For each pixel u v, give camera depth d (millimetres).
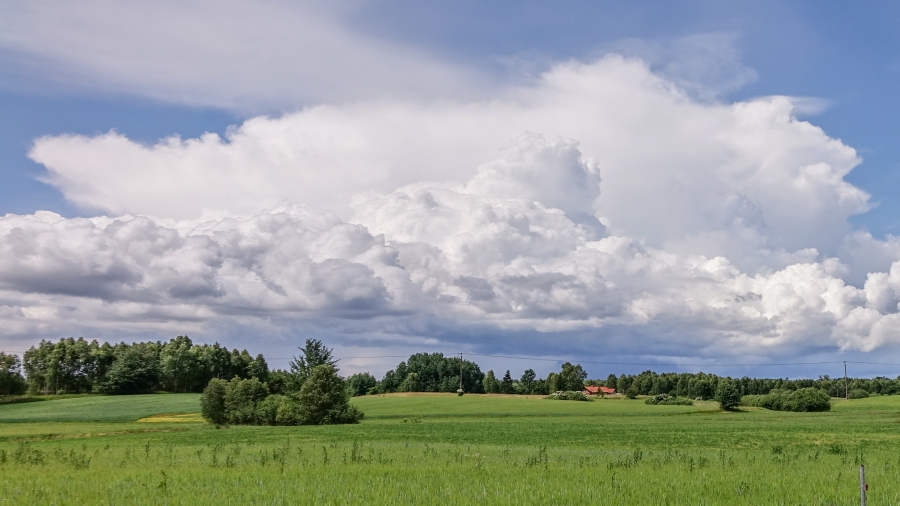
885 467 28469
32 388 188875
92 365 195875
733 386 151250
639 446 54094
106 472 27859
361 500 18094
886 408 157875
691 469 26484
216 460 32812
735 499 18469
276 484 21953
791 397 155625
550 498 18266
